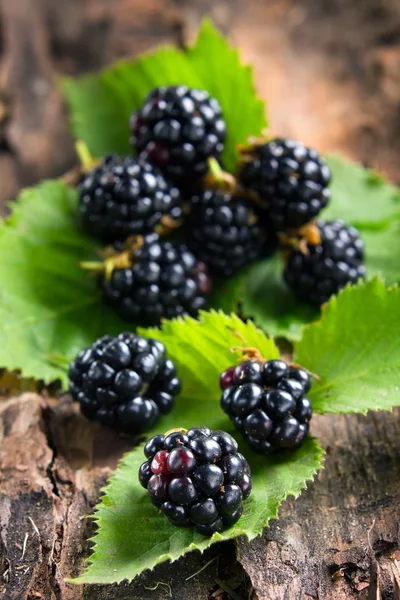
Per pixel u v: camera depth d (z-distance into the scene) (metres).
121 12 0.50
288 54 0.49
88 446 0.36
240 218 0.37
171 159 0.38
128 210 0.37
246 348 0.34
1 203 0.44
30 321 0.38
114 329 0.38
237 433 0.34
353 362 0.35
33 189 0.40
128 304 0.37
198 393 0.35
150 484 0.32
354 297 0.35
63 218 0.40
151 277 0.37
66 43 0.49
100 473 0.35
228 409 0.34
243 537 0.33
